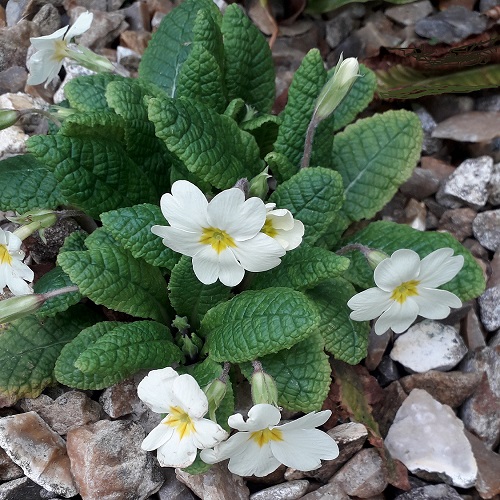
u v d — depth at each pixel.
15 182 0.16
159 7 0.24
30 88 0.21
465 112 0.22
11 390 0.15
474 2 0.24
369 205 0.18
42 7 0.22
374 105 0.23
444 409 0.17
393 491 0.17
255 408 0.12
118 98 0.16
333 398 0.16
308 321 0.13
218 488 0.15
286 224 0.14
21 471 0.15
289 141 0.17
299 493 0.15
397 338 0.18
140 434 0.15
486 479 0.16
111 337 0.14
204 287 0.15
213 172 0.15
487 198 0.20
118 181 0.16
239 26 0.18
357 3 0.24
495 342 0.18
